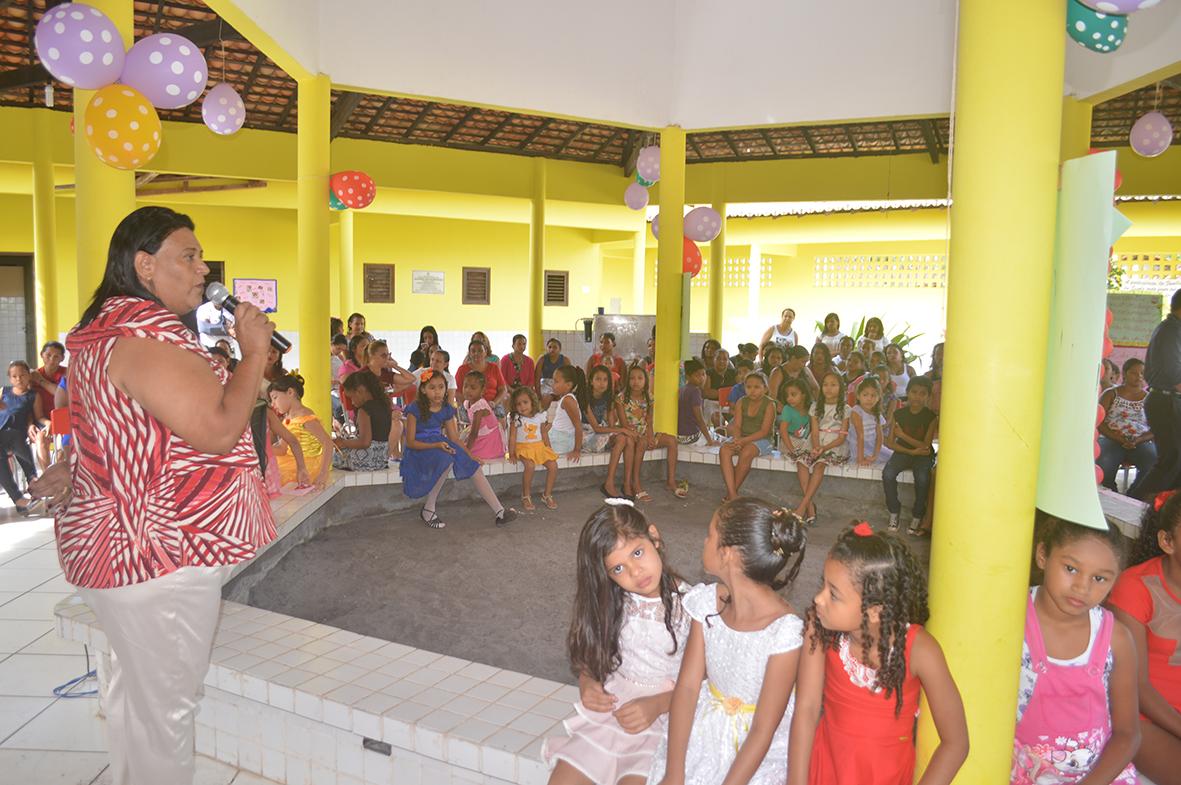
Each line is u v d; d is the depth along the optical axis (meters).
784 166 11.34
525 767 2.46
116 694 2.18
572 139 10.80
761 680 2.03
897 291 16.64
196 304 2.01
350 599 4.39
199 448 1.86
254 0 4.73
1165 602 2.36
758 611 2.05
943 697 1.88
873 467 6.43
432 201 11.85
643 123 7.14
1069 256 1.85
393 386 7.54
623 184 11.97
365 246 15.14
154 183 11.47
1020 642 1.99
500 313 16.41
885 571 1.84
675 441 6.93
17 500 6.38
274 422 5.23
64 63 3.74
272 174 9.81
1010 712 2.01
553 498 6.57
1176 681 2.37
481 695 2.84
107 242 4.21
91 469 1.90
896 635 1.86
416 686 2.90
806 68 6.78
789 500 6.70
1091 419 1.83
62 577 4.95
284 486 5.47
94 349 1.84
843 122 6.87
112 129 3.82
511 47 6.57
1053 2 1.79
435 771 2.65
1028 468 1.91
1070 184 1.83
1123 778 2.20
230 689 3.01
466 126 10.19
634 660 2.31
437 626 4.05
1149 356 5.32
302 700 2.84
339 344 8.98
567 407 6.73
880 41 6.55
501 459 6.57
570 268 17.20
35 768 2.97
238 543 2.03
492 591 4.53
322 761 2.88
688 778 2.11
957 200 1.92
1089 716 2.15
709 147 11.04
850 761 1.97
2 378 12.12
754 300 16.00
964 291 1.91
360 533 5.57
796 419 6.46
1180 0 5.14
